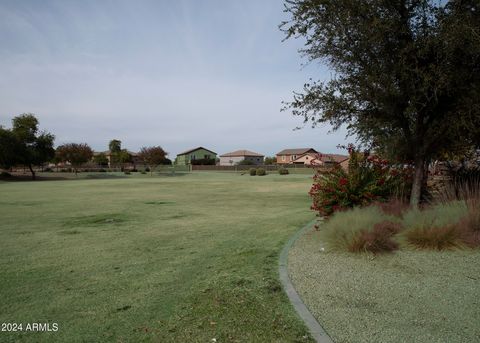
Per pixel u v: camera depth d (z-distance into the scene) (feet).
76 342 12.01
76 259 23.07
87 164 312.09
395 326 12.40
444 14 25.18
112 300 15.72
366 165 32.09
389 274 17.92
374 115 30.25
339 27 27.02
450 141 30.35
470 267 18.43
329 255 21.85
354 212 25.39
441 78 23.84
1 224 37.68
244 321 13.04
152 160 238.07
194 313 13.94
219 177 188.44
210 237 30.04
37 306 15.19
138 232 32.73
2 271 20.42
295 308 14.01
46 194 80.07
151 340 11.91
